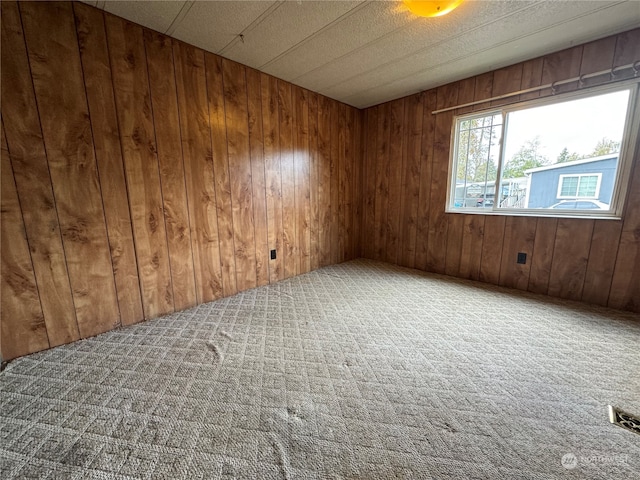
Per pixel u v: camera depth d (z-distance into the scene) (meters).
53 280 1.71
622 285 2.18
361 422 1.17
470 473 0.95
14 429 1.14
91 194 1.79
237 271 2.67
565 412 1.21
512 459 1.00
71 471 0.97
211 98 2.29
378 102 3.53
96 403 1.28
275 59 2.36
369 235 4.00
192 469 0.97
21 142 1.53
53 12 1.55
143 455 1.02
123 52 1.81
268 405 1.26
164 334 1.91
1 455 1.03
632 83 2.01
